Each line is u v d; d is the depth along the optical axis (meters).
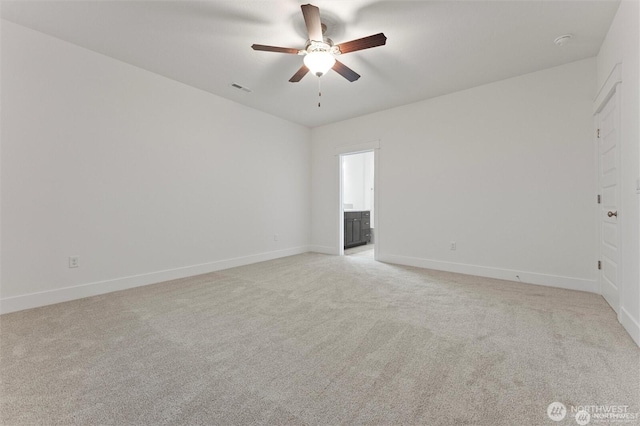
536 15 2.27
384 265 4.30
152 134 3.32
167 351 1.74
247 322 2.18
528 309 2.43
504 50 2.79
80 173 2.79
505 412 1.20
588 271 2.96
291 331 2.02
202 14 2.30
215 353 1.72
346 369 1.55
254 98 4.09
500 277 3.50
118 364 1.60
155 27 2.48
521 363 1.59
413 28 2.46
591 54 2.86
